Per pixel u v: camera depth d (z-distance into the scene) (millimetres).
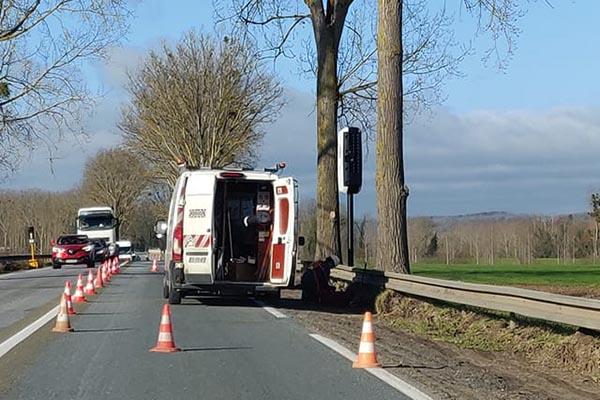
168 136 56531
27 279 32656
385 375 10195
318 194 26875
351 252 23438
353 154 23297
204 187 18156
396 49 20078
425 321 16609
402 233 20078
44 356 11383
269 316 16797
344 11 26859
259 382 9664
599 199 54719
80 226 56188
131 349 12039
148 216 107375
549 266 49312
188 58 56281
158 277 33406
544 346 12695
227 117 55812
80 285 20344
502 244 65562
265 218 19094
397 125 20125
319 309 19453
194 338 13273
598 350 11539
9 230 100188
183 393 9016
